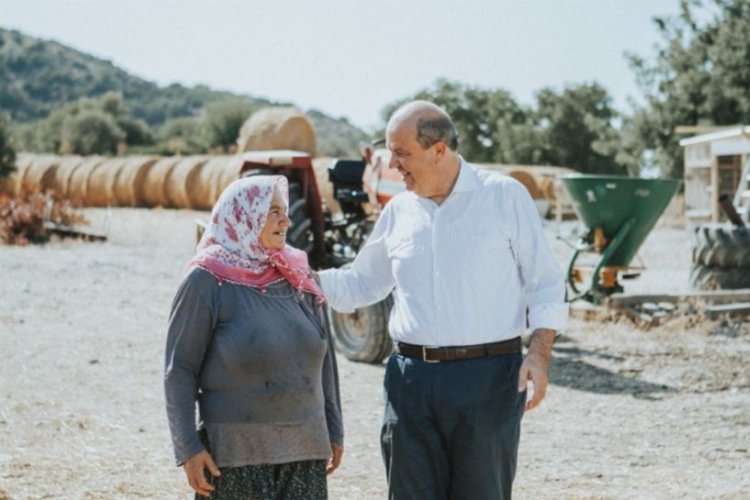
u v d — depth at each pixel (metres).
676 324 10.23
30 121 144.00
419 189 3.67
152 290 13.25
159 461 5.79
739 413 7.07
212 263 3.34
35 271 14.98
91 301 12.16
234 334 3.31
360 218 9.88
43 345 9.35
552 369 8.49
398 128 3.61
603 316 10.45
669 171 35.28
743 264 11.47
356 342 8.66
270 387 3.33
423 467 3.62
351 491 5.31
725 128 20.98
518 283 3.67
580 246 10.37
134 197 34.12
